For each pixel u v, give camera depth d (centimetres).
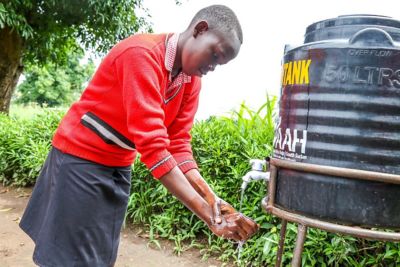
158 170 130
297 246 125
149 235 318
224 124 319
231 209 155
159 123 132
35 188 171
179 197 133
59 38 884
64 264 152
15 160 456
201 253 285
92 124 150
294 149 128
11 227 338
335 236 226
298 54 129
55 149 160
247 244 265
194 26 139
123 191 169
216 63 141
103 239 162
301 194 125
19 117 603
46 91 2092
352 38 118
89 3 743
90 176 153
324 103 120
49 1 751
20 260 271
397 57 114
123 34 848
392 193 116
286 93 135
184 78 152
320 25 134
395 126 115
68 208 152
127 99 134
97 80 149
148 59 135
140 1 865
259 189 261
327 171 117
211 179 290
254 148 270
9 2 691
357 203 116
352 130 116
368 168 115
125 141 152
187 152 171
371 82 115
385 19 126
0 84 791
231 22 137
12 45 788
